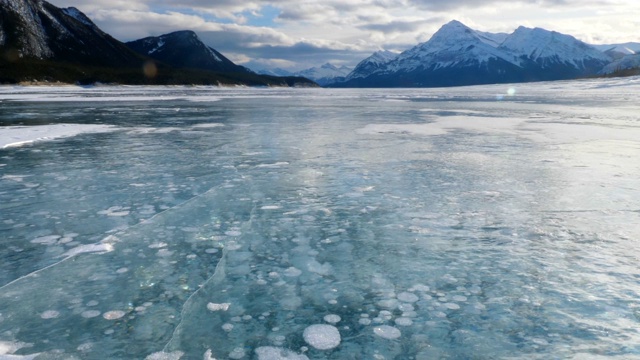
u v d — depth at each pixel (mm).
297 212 5957
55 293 3773
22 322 3332
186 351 2982
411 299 3660
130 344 3059
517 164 8938
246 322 3348
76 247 4742
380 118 20188
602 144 11359
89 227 5348
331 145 11664
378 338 3133
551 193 6703
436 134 13867
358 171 8445
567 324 3234
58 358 2900
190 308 3543
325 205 6270
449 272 4121
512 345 3014
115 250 4672
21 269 4227
